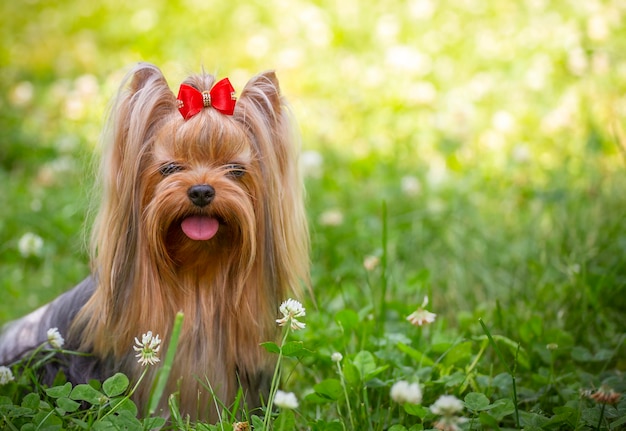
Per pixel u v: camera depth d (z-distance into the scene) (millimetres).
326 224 1357
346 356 970
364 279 1259
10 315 1209
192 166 926
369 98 1867
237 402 909
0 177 1529
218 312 970
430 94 1804
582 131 1604
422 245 1338
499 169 1527
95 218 984
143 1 2758
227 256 955
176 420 913
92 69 2217
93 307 967
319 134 1691
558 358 1063
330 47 2197
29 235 1245
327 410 997
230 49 2285
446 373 1001
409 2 2430
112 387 894
